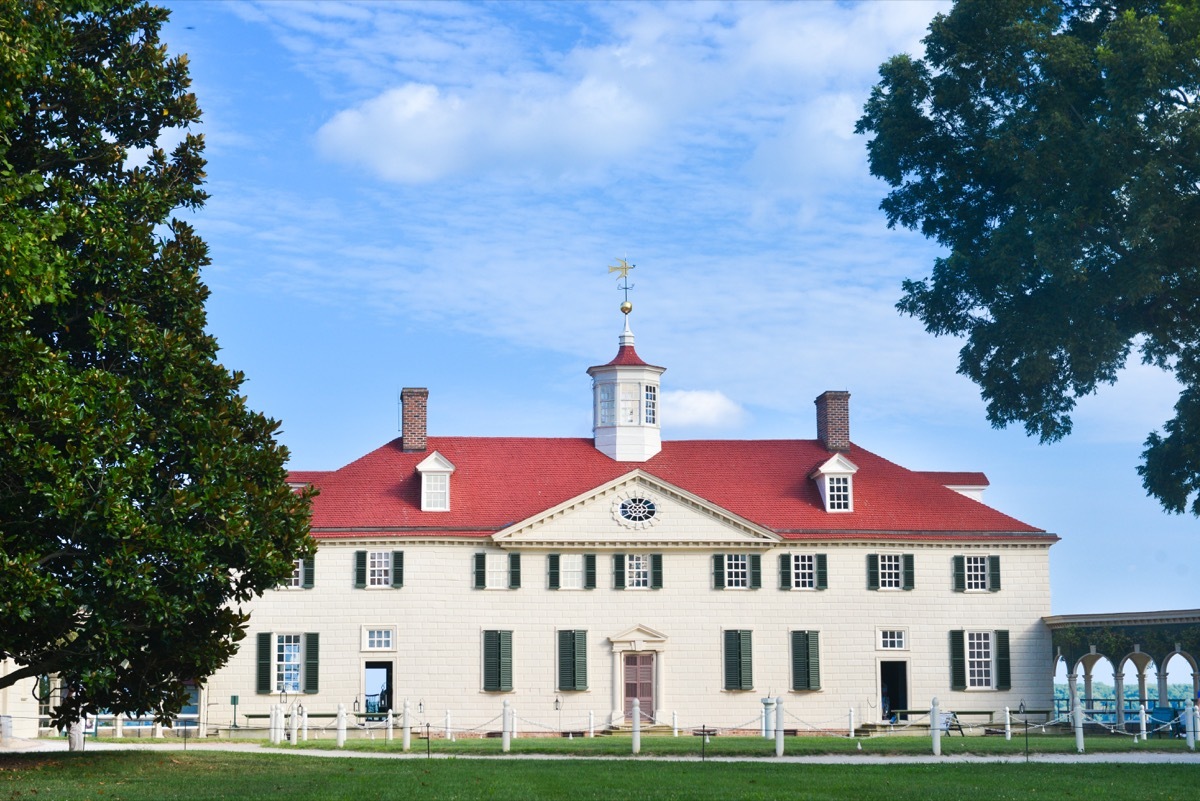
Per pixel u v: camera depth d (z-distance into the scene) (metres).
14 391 30.72
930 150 61.34
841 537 62.75
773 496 64.69
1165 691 56.56
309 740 51.50
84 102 35.25
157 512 32.78
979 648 63.00
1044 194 56.09
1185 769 34.97
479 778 31.52
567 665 61.25
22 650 34.12
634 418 66.62
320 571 61.19
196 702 60.81
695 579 62.38
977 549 63.62
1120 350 59.44
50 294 30.89
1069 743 46.59
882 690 63.62
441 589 61.31
